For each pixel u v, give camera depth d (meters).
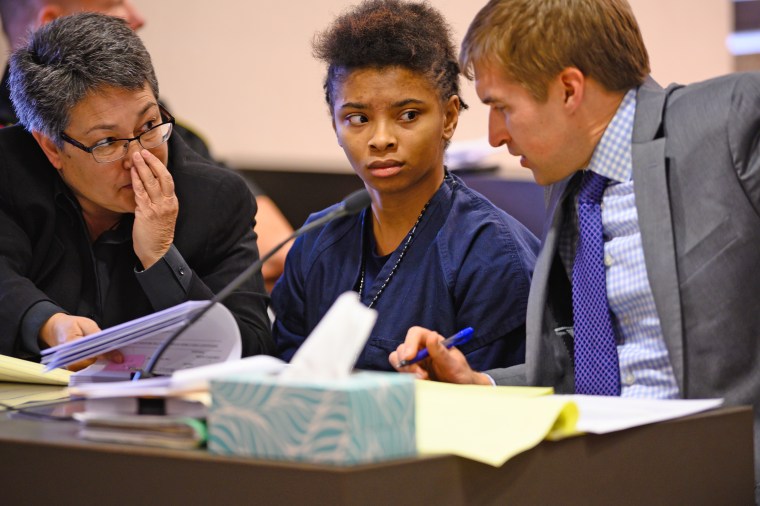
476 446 3.04
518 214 8.57
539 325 4.68
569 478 3.26
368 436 2.81
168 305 5.48
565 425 3.29
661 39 11.17
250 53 11.77
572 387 4.75
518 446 3.03
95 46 5.32
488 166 9.29
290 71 11.70
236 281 3.75
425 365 4.61
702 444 3.61
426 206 5.55
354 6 5.55
